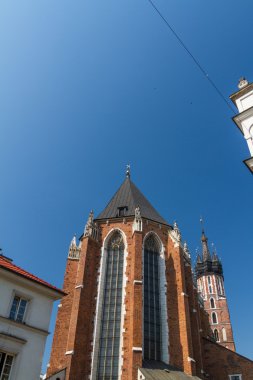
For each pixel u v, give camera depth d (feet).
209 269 430.20
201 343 153.99
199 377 132.87
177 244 159.12
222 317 384.06
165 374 118.52
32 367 85.30
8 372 81.41
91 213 165.58
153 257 157.69
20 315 90.22
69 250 160.15
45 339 91.66
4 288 88.99
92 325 134.41
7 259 105.40
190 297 156.04
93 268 150.00
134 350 119.75
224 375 143.43
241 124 70.69
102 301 141.38
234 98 76.38
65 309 141.90
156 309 142.20
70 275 151.94
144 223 164.76
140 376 114.01
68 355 122.01
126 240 156.56
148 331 135.13
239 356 145.89
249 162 64.44
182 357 130.21
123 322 132.98
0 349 81.30
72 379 118.11
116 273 149.18
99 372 124.77
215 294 404.16
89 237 155.43
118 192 199.00
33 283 94.48
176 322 139.33
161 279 150.71
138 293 133.28
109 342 130.93
